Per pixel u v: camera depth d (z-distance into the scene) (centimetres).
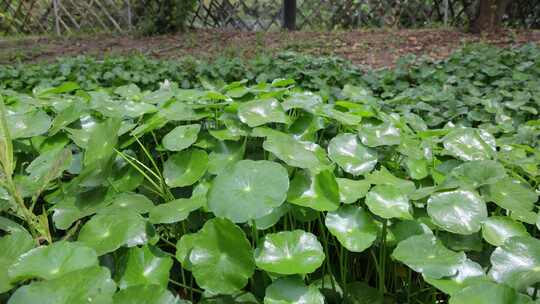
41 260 117
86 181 154
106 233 132
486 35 817
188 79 552
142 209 144
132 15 1073
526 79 445
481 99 377
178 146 167
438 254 124
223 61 575
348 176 170
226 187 132
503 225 135
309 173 150
